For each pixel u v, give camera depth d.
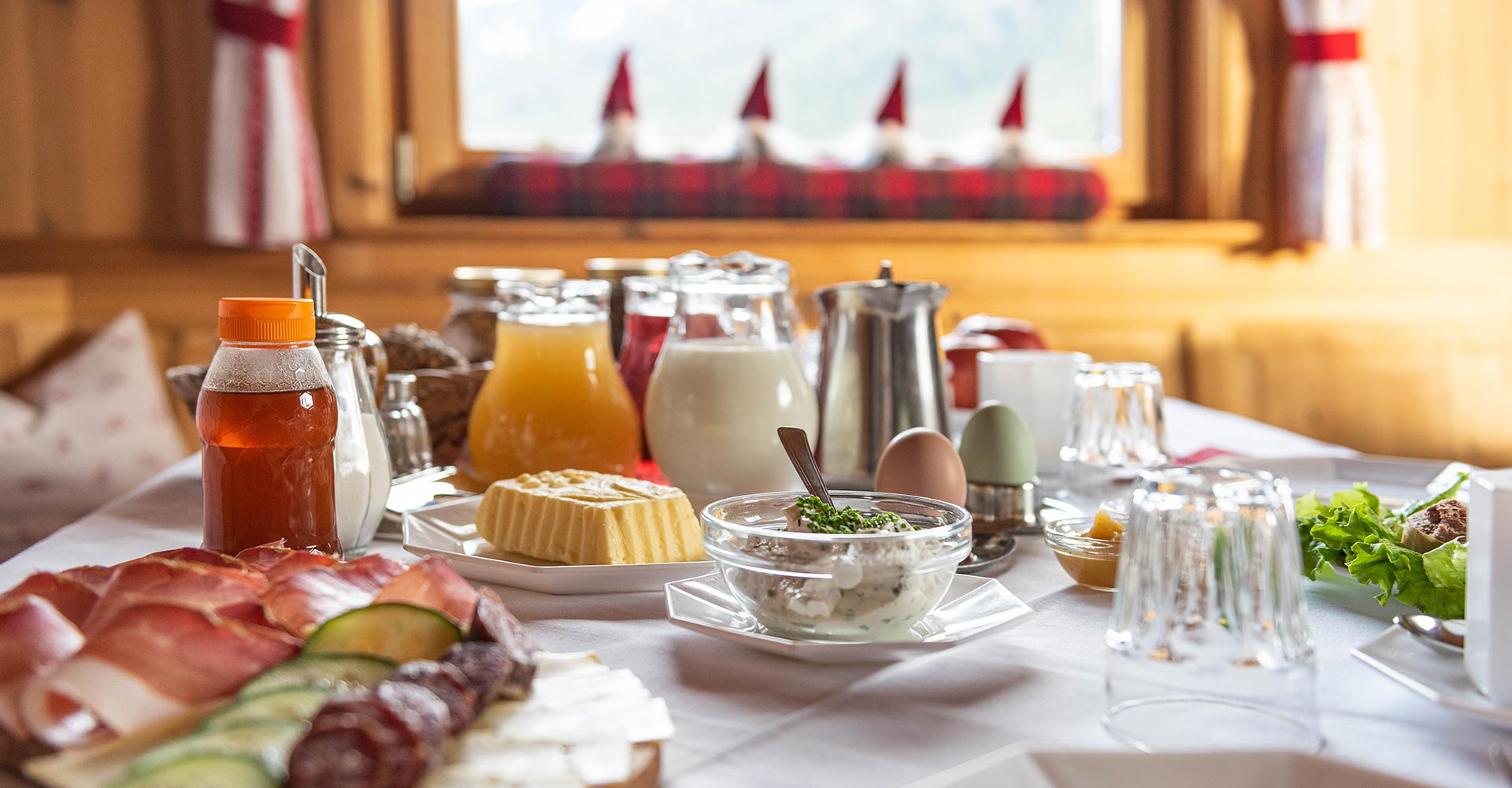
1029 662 0.53
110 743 0.37
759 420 0.85
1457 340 2.83
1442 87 2.84
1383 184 2.68
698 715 0.47
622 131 2.55
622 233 2.51
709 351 0.86
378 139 2.46
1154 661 0.45
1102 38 2.83
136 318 2.22
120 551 0.76
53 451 1.97
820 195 2.60
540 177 2.51
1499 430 2.72
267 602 0.47
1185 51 2.77
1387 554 0.60
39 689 0.37
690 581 0.62
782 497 0.61
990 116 2.85
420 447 0.91
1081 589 0.67
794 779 0.40
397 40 2.55
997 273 2.67
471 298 1.23
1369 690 0.49
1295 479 0.97
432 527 0.75
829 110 2.83
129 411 2.08
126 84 2.34
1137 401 0.90
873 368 0.90
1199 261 2.76
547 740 0.39
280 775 0.34
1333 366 2.72
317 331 0.71
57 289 2.31
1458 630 0.49
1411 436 2.70
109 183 2.36
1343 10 2.63
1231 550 0.44
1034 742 0.41
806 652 0.51
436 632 0.44
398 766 0.34
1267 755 0.41
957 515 0.57
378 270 2.47
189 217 2.38
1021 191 2.66
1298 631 0.44
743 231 2.54
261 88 2.27
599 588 0.65
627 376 1.08
